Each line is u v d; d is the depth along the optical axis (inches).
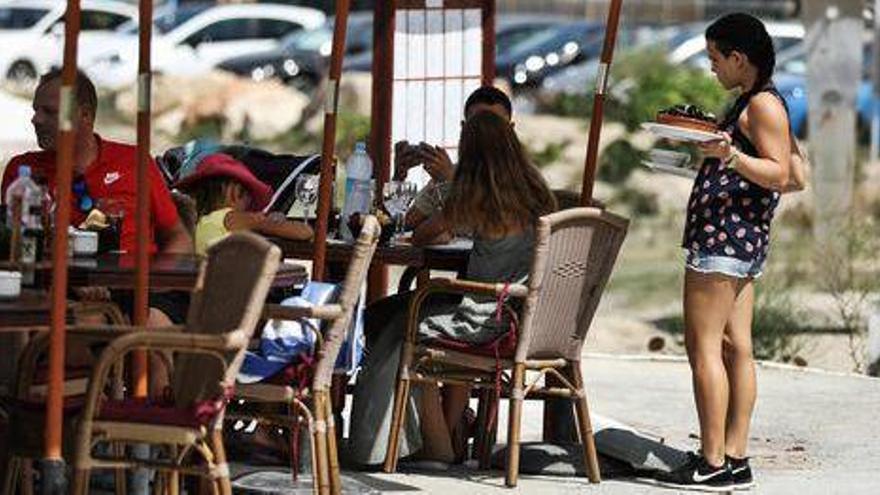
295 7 4126.5
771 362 1581.0
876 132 3297.2
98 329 740.0
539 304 959.6
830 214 2153.1
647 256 2598.4
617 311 2087.8
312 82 3885.3
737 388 998.4
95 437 732.0
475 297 965.8
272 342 844.6
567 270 968.9
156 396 815.1
